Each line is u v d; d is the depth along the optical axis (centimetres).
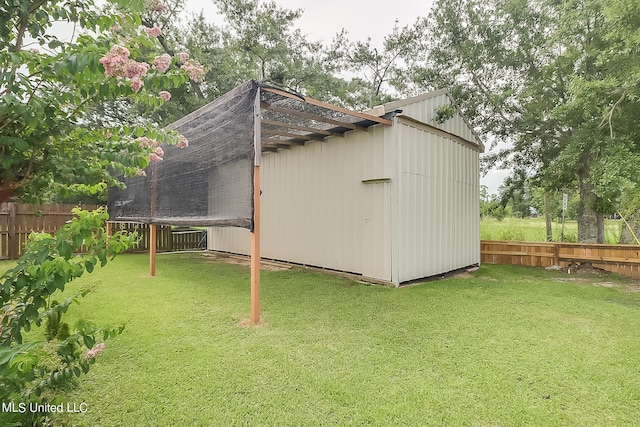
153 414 195
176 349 283
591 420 192
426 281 586
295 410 200
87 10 172
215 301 433
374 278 561
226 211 397
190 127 484
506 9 746
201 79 183
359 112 499
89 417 191
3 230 790
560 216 1288
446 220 657
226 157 399
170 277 593
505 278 620
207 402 207
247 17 1315
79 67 135
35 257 137
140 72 146
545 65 705
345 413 197
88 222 144
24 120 134
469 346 294
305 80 1433
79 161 176
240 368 251
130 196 670
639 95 469
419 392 220
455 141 693
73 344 166
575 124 644
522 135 831
